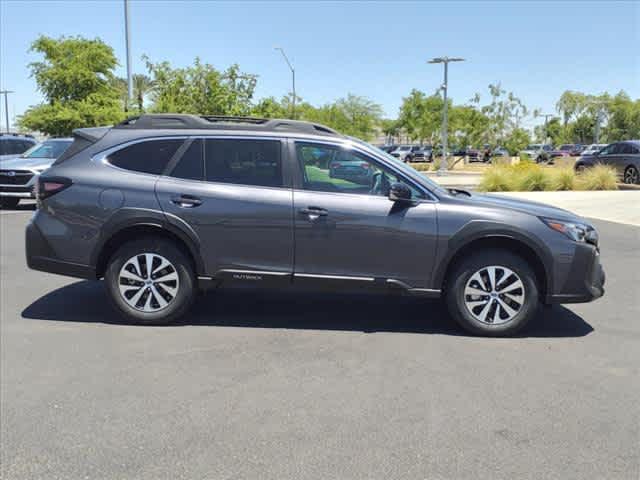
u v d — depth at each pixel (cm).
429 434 377
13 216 1411
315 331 575
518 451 359
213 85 2359
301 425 388
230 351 519
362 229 555
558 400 427
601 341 555
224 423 391
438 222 550
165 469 338
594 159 2448
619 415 405
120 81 3816
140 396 430
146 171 578
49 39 3186
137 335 559
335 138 573
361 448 360
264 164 572
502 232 546
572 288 555
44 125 3116
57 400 423
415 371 477
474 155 6019
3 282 758
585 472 338
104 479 330
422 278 560
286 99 4388
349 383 453
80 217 573
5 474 334
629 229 1239
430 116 5666
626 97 6719
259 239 563
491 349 530
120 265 575
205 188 567
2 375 466
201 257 569
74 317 612
